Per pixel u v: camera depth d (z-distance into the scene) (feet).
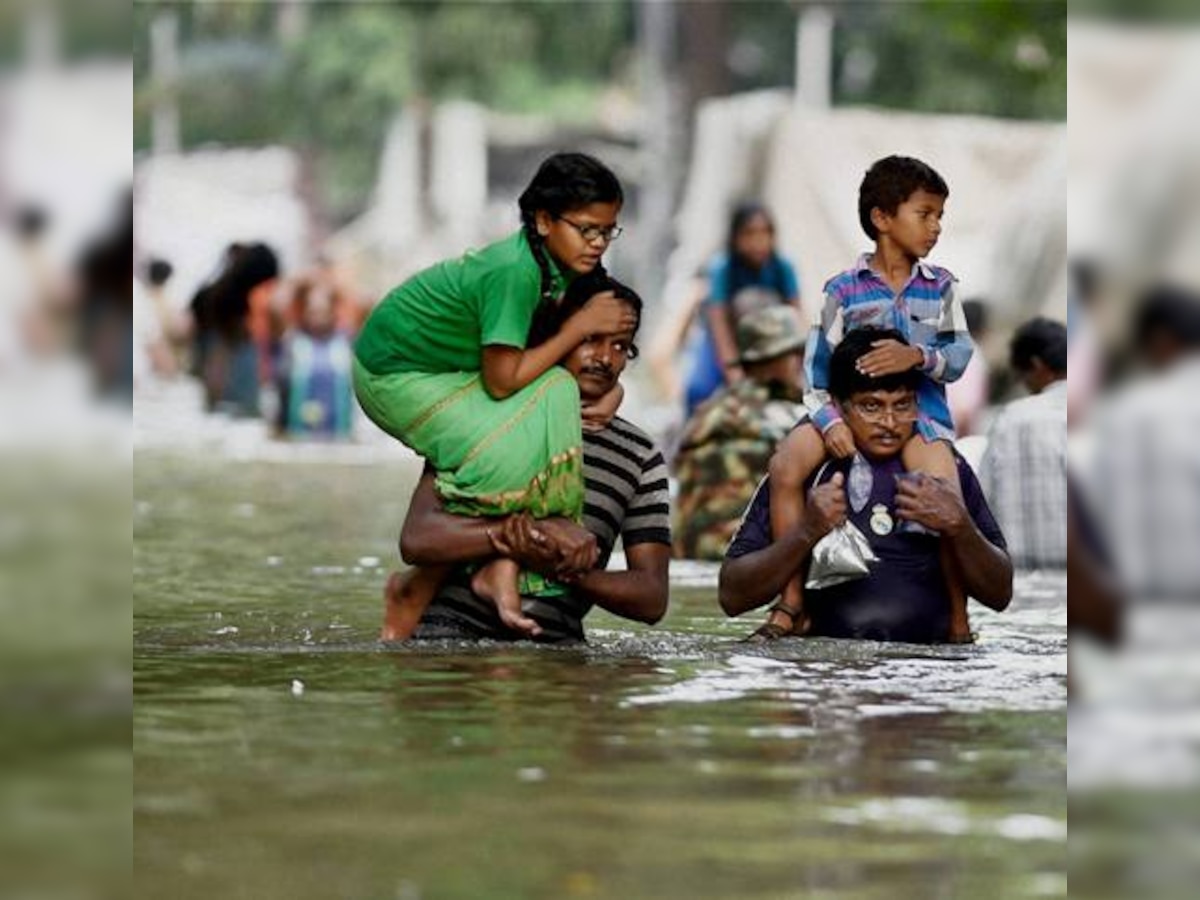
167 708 45.11
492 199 375.66
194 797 36.91
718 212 189.06
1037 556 76.89
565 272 56.80
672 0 332.39
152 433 165.78
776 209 184.65
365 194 377.50
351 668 50.75
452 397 56.08
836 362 56.59
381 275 346.74
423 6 361.30
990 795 37.24
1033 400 78.28
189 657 52.29
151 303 223.10
